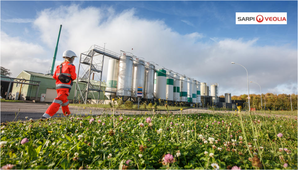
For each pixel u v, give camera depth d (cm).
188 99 4591
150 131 362
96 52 2550
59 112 992
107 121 485
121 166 165
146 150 216
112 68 2844
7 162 164
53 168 170
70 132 347
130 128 387
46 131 353
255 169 178
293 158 234
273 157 236
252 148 264
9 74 5053
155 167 191
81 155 199
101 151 210
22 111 899
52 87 3195
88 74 2612
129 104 1864
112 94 2747
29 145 179
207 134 374
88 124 432
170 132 351
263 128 505
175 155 199
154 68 3494
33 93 2927
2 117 628
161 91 3538
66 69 464
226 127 516
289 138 429
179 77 4362
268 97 4959
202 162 199
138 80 3038
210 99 5688
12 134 310
